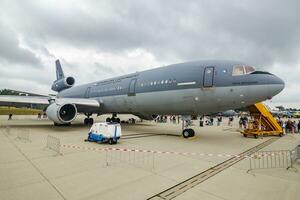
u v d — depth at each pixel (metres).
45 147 9.34
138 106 15.99
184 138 13.18
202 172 6.20
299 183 5.33
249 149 10.16
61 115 16.75
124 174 5.84
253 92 10.50
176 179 5.53
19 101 17.45
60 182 5.14
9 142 10.55
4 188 4.71
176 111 13.80
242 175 5.97
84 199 4.23
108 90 18.70
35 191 4.57
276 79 10.48
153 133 15.55
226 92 11.12
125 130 17.44
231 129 20.48
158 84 14.11
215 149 9.77
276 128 16.50
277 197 4.46
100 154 8.16
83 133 14.38
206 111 12.52
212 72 11.66
